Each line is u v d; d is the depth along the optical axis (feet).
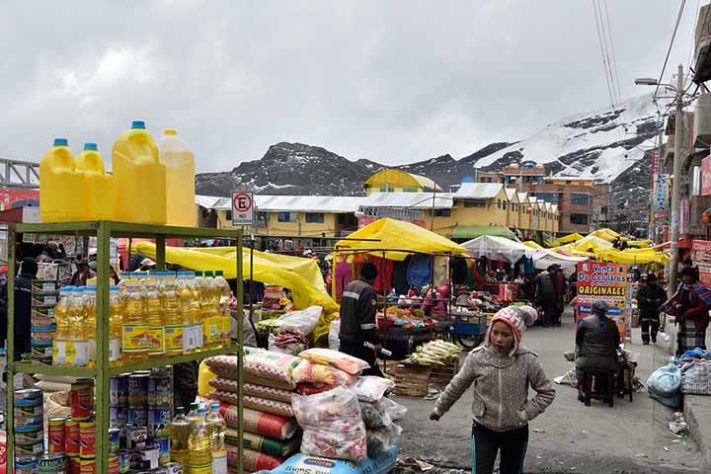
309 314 33.76
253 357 18.34
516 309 15.92
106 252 10.33
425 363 32.35
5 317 31.27
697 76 56.54
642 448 24.48
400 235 45.65
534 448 24.39
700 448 23.57
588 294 44.96
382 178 228.84
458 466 22.35
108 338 10.31
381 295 51.13
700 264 50.47
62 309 10.68
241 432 13.69
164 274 11.69
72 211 10.80
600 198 341.41
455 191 191.11
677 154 67.51
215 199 158.40
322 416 17.13
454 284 66.64
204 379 20.43
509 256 72.13
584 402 31.65
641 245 132.57
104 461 10.26
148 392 12.80
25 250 29.43
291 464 17.07
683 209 84.53
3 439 15.29
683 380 30.48
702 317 37.01
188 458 12.69
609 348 31.30
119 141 11.34
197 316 11.99
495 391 15.51
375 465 18.16
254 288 47.57
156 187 11.39
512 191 194.08
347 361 18.24
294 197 191.52
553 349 50.60
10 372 11.27
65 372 10.51
